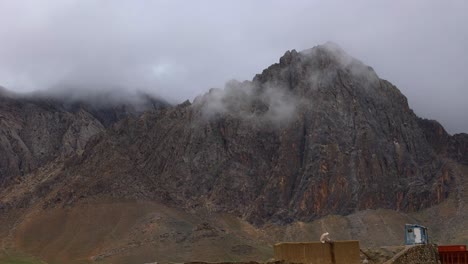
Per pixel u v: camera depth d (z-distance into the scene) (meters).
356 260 55.38
